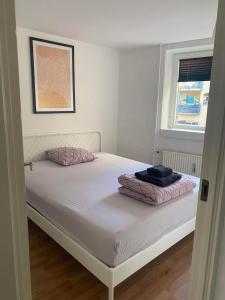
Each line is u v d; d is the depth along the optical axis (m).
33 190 2.37
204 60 3.48
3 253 0.61
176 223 2.03
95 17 2.51
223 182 0.90
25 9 2.30
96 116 4.02
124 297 1.71
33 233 2.49
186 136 3.54
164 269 2.00
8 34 0.56
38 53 3.16
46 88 3.32
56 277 1.89
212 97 0.86
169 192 2.05
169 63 3.70
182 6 2.19
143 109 3.97
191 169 3.49
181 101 3.81
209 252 0.96
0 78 0.55
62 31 3.07
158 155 3.91
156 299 1.70
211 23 2.63
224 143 0.86
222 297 1.00
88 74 3.77
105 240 1.56
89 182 2.53
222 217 0.93
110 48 3.97
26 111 3.20
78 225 1.78
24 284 0.71
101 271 1.58
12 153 0.61
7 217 0.60
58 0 2.10
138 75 3.94
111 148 4.39
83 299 1.69
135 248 1.68
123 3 2.15
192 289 1.06
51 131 3.50
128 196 2.15
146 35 3.15
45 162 3.29
